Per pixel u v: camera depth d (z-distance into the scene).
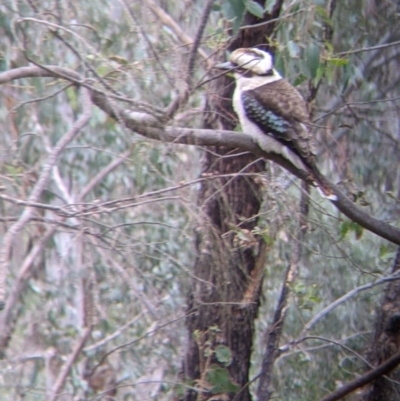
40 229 11.66
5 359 12.17
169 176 10.18
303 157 9.55
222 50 9.52
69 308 12.71
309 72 9.88
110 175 12.32
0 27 10.61
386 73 13.91
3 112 11.60
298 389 13.35
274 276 13.31
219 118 10.73
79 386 12.30
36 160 11.91
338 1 12.79
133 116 8.30
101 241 9.16
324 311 11.38
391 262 13.23
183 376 11.52
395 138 14.09
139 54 10.72
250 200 10.98
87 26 8.87
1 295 6.35
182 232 9.06
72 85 8.38
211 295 10.95
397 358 11.27
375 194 13.91
